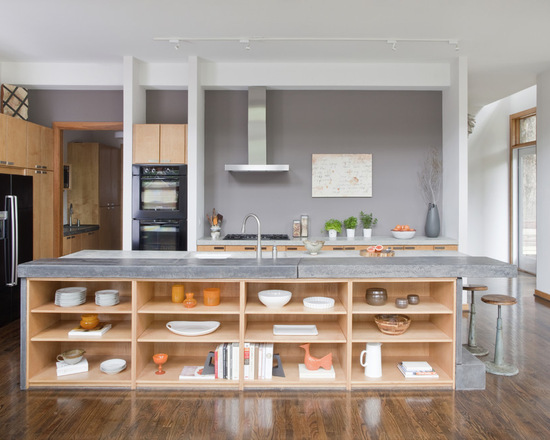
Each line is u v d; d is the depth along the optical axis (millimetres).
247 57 5668
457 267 3289
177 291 3514
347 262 3438
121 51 5438
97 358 3674
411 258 3703
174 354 3711
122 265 3281
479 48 5266
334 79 5930
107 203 8266
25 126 5469
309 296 3713
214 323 3580
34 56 5641
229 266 3264
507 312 5609
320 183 6234
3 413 2924
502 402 3121
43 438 2623
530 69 6043
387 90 6219
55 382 3275
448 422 2834
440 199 6242
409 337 3346
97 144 7754
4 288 5027
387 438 2643
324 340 3281
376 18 4453
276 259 3627
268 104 6219
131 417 2875
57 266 3268
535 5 4145
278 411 2965
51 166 6176
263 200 6250
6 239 5055
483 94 7324
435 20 4492
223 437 2641
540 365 3836
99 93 6215
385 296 3439
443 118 6203
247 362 3303
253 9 4258
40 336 3332
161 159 5680
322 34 4875
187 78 5910
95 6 4191
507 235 8680
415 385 3322
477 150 8898
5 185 5027
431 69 5934
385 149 6258
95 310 3311
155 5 4168
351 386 3297
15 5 4160
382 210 6277
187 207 5680
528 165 8258
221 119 6195
